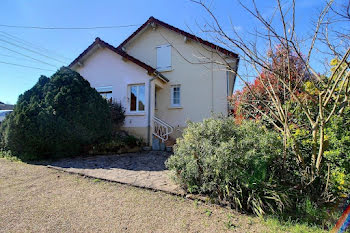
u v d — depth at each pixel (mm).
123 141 8094
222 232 2465
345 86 2928
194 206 3184
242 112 6012
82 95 7352
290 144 3383
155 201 3357
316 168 3049
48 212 2922
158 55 11406
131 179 4426
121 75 9883
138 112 9352
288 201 2947
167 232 2461
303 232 2455
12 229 2455
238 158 3266
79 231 2447
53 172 4957
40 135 6246
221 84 10055
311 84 3451
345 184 2773
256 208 2918
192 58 10664
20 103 6859
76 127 6848
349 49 2490
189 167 3664
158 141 8648
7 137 6387
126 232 2445
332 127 3086
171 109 10758
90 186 4047
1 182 4148
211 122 4012
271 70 2969
